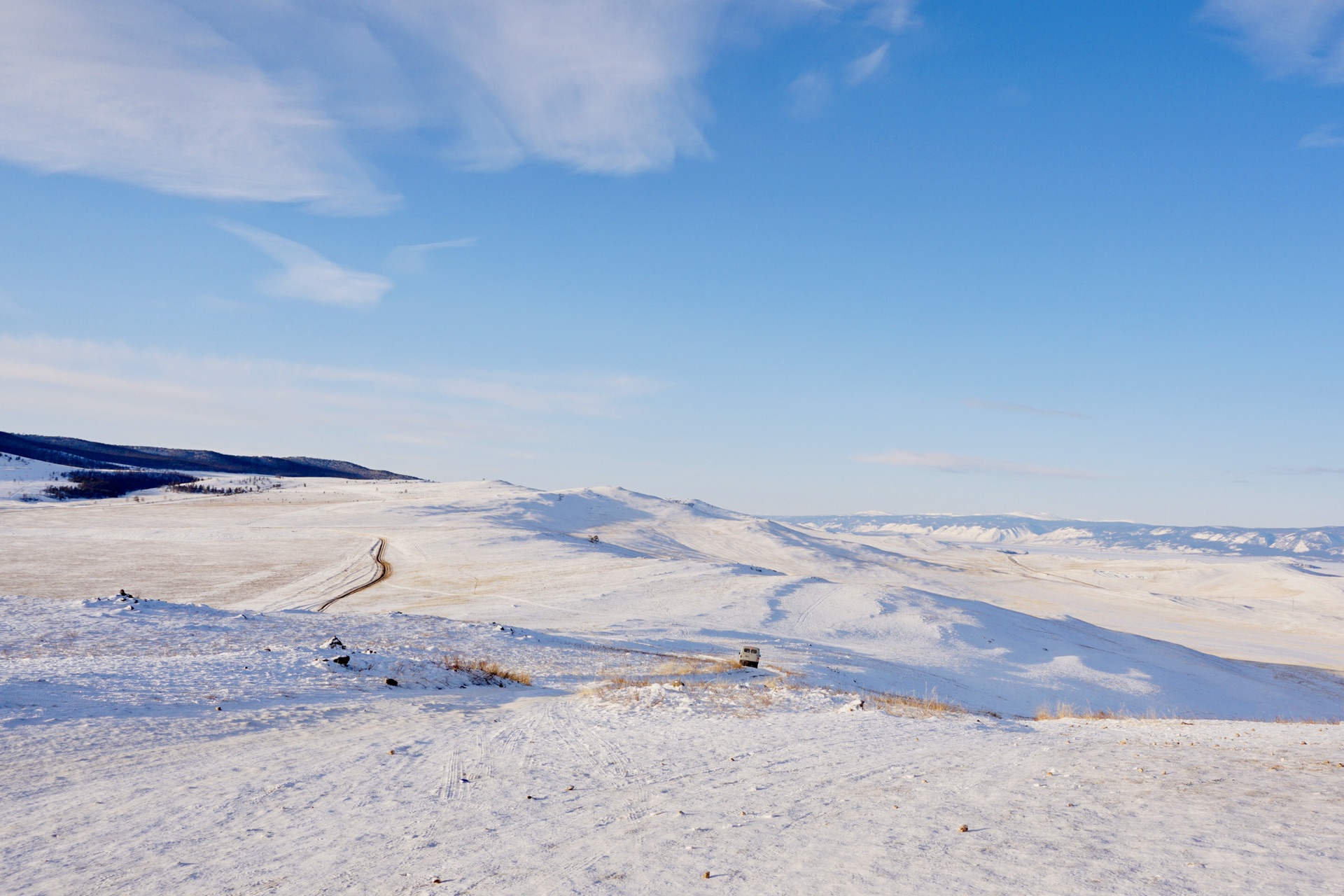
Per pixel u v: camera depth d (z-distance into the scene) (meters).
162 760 10.19
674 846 5.99
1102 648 57.38
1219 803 6.27
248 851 6.36
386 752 11.08
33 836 6.84
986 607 67.94
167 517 140.88
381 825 7.10
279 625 30.59
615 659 30.41
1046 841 5.44
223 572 78.94
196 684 16.31
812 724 13.94
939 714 16.33
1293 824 5.48
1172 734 11.93
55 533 113.81
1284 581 144.12
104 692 14.44
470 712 16.12
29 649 23.11
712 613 54.75
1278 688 52.03
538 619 50.97
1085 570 169.50
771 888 4.80
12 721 11.58
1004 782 7.82
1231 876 4.43
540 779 9.16
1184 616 103.75
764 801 7.47
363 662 21.05
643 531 159.38
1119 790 7.07
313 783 8.97
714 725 14.02
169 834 6.91
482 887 5.24
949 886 4.60
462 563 86.81
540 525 146.75
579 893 4.95
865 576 122.94
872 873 4.97
